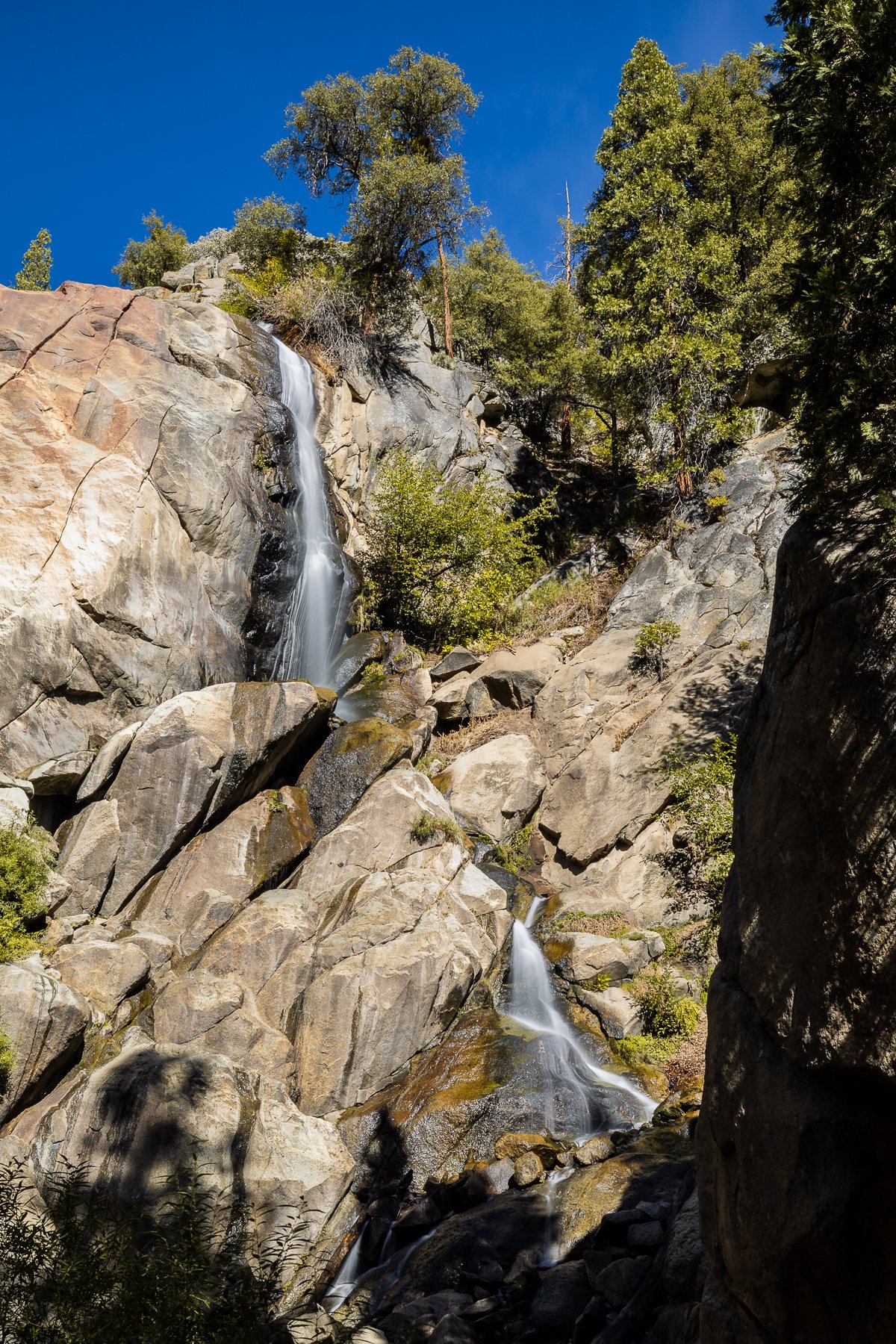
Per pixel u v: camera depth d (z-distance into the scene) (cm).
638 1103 1070
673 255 2152
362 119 2766
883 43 402
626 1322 702
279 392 2178
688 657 1694
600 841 1506
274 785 1511
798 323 449
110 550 1552
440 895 1319
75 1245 635
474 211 2689
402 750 1523
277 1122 1029
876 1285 361
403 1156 1048
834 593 402
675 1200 824
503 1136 1045
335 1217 988
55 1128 980
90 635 1490
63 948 1200
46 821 1384
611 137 2473
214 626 1720
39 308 1823
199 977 1186
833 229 450
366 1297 896
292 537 1984
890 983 334
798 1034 387
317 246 2856
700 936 1307
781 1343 422
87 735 1480
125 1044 1112
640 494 2436
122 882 1328
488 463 2709
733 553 1809
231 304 2556
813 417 439
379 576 2283
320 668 2039
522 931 1391
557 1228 879
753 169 2383
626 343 2212
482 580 2198
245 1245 909
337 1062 1136
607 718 1667
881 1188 349
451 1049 1174
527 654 1880
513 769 1620
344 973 1175
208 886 1316
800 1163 387
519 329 3184
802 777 410
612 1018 1203
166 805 1348
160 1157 953
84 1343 554
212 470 1805
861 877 356
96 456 1655
